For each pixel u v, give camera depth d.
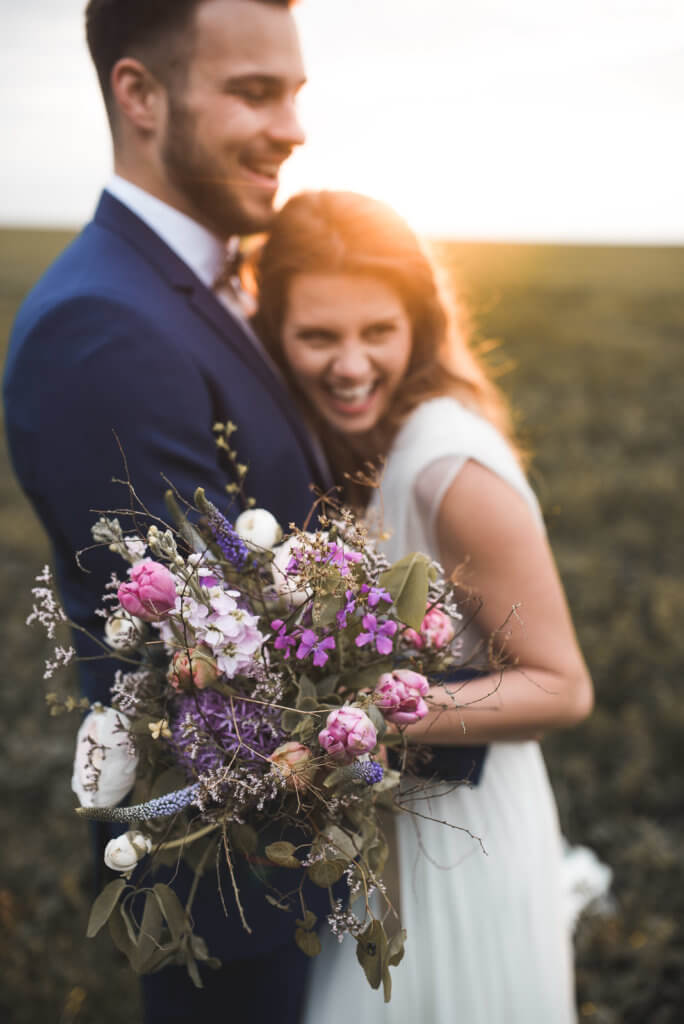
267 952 1.42
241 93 1.59
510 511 1.56
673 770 3.48
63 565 1.57
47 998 2.46
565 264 35.28
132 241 1.62
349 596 1.10
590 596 5.10
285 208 1.70
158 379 1.42
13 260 30.78
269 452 1.62
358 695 1.12
